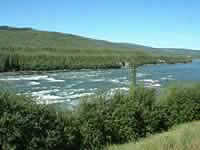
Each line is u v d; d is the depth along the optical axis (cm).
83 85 4434
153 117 1098
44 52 12656
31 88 4100
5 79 5609
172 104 1230
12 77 6178
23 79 5638
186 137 690
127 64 11225
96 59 11194
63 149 883
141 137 1050
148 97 1118
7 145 735
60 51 14200
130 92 1106
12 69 8612
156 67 9894
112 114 988
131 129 1009
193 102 1270
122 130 994
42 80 5406
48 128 839
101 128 963
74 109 980
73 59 10438
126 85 4178
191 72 7038
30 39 17775
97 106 988
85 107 973
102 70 8969
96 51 15400
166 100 1225
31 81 5206
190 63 14250
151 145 665
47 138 820
